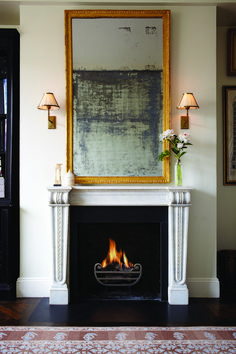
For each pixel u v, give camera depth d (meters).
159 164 3.24
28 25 3.26
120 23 3.24
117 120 3.24
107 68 3.24
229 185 3.80
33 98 3.27
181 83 3.28
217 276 3.57
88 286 3.45
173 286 3.06
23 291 3.23
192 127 3.27
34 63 3.26
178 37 3.27
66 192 3.00
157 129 3.24
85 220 3.15
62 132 3.27
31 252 3.26
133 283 3.28
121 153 3.24
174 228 3.06
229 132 3.78
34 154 3.27
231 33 3.69
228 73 3.71
